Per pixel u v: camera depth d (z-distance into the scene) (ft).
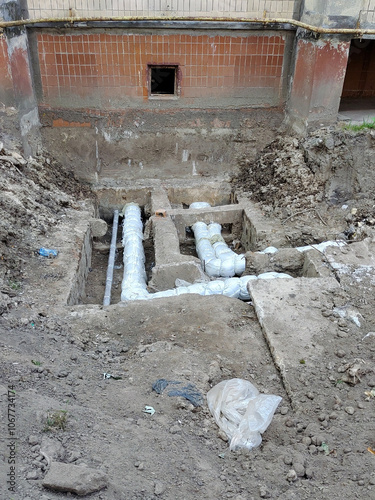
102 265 27.14
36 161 29.01
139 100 30.63
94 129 31.12
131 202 32.27
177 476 10.48
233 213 29.27
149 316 18.22
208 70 30.14
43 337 16.16
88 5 27.68
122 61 29.30
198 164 33.04
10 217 22.61
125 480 9.75
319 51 27.32
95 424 11.46
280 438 12.96
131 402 13.17
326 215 26.91
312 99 28.66
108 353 16.25
